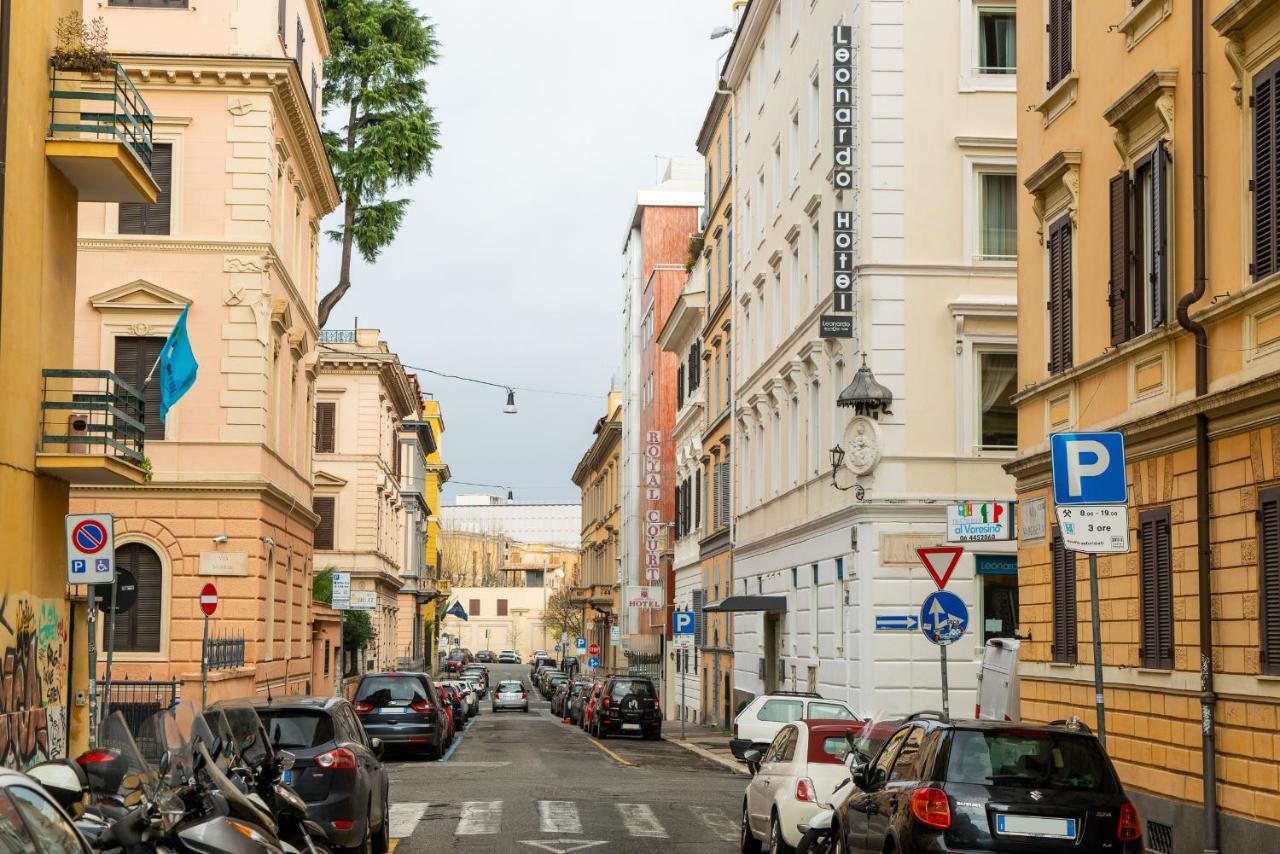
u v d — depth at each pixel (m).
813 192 34.44
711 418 52.97
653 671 70.69
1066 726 11.47
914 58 29.98
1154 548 17.16
